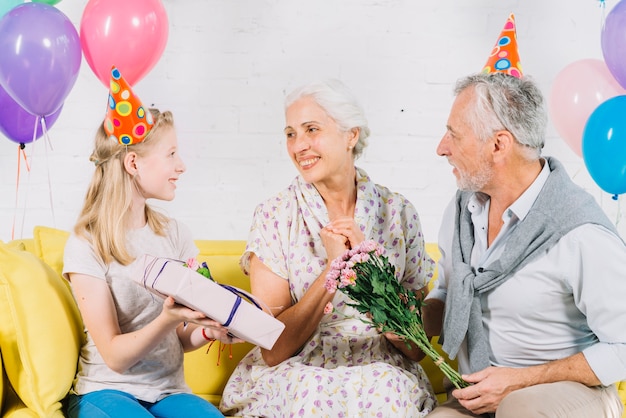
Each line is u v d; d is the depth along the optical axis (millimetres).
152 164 1940
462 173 1939
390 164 3014
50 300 1864
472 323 1942
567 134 2500
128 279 1898
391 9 2986
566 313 1883
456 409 1943
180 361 1999
